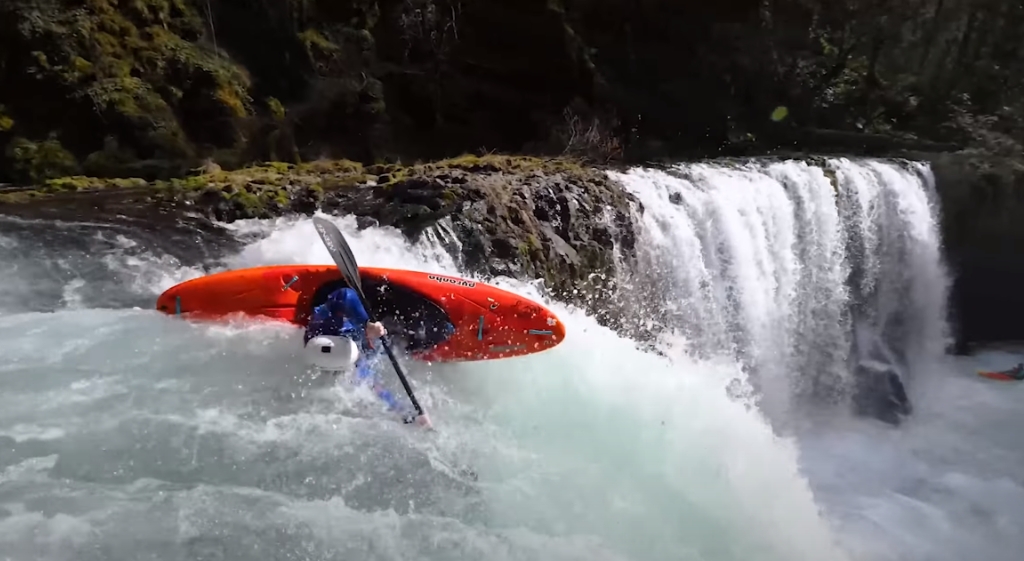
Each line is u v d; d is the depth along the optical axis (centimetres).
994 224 1220
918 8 1603
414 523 342
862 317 1081
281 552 310
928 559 675
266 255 553
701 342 822
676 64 1359
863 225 1061
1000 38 1647
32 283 480
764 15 1426
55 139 743
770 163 1038
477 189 640
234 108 873
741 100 1441
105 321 449
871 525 720
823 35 1577
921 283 1155
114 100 774
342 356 398
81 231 566
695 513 414
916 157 1256
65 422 358
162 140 793
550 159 922
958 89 1656
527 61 1166
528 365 488
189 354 426
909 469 857
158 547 299
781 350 954
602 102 1236
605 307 698
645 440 459
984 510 774
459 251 592
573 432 445
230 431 371
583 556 349
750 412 542
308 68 974
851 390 1042
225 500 330
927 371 1171
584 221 693
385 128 1034
